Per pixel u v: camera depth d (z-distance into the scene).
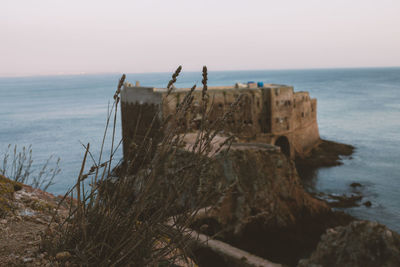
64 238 2.41
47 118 108.94
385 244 12.67
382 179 47.00
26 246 2.61
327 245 14.09
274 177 25.95
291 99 53.56
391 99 153.88
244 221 22.95
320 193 42.06
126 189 2.17
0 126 93.88
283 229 24.98
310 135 63.00
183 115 2.05
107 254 2.15
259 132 49.34
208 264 15.17
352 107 128.50
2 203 3.44
